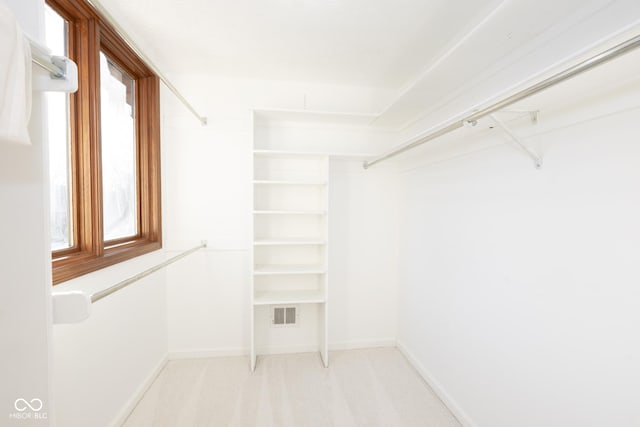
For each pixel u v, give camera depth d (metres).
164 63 2.22
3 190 0.67
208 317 2.50
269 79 2.48
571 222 1.12
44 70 0.72
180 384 2.10
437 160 2.07
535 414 1.27
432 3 1.51
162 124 2.36
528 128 1.32
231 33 1.82
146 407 1.85
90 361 1.42
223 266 2.50
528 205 1.32
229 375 2.22
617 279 0.97
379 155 2.25
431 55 2.06
